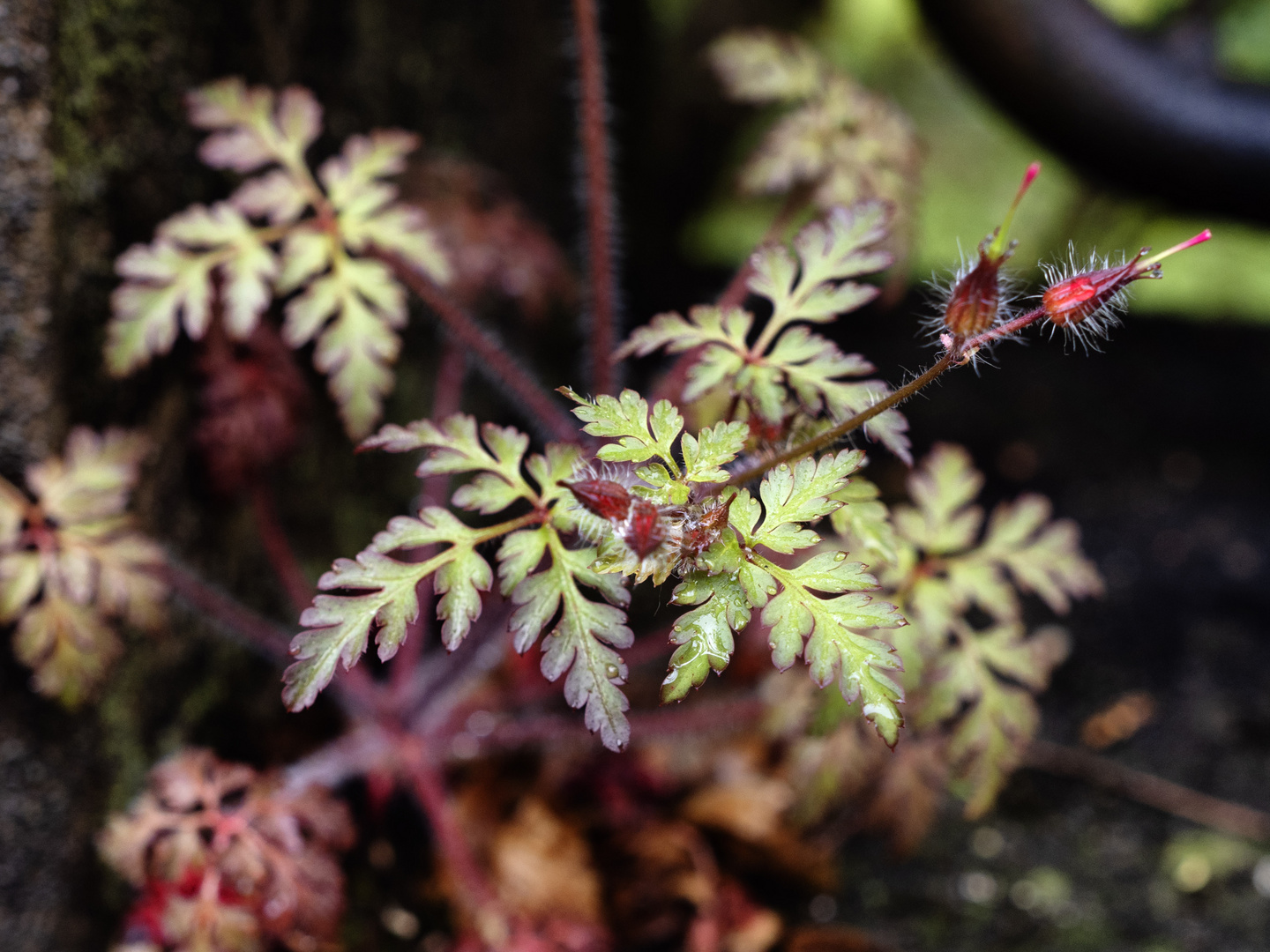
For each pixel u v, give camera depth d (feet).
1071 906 1.45
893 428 1.05
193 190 1.31
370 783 1.35
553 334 2.32
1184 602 2.04
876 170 1.34
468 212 1.68
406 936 1.35
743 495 0.98
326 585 0.99
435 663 1.50
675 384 1.22
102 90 1.20
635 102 2.92
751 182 1.33
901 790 1.25
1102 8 1.76
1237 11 2.07
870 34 3.69
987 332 0.96
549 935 1.29
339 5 1.58
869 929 1.41
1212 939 1.41
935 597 1.19
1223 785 1.65
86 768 1.22
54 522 1.20
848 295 1.09
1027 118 1.81
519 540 1.00
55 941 1.22
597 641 0.98
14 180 1.15
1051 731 1.75
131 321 1.17
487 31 2.08
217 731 1.41
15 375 1.17
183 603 1.25
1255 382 2.71
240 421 1.32
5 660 1.19
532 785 1.48
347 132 1.64
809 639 0.97
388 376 1.19
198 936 1.13
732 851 1.47
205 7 1.28
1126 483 2.37
